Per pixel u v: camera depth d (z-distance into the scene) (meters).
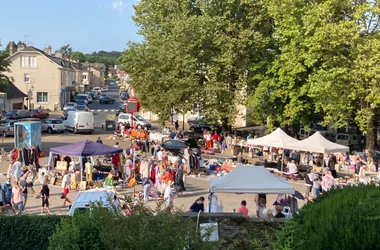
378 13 31.02
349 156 34.75
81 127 50.66
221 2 40.25
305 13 33.28
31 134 34.53
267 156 35.97
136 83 44.56
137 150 37.88
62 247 10.34
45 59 81.50
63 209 21.44
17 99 72.50
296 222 8.58
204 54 40.94
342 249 6.66
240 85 42.03
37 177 27.42
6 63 48.19
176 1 42.66
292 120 38.62
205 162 34.22
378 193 7.84
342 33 29.97
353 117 37.47
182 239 9.01
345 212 7.15
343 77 31.05
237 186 17.45
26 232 14.97
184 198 24.08
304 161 34.56
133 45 44.69
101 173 26.84
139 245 8.82
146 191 23.28
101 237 9.76
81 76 121.56
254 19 39.72
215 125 50.22
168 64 41.19
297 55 34.72
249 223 13.85
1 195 20.47
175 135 43.66
